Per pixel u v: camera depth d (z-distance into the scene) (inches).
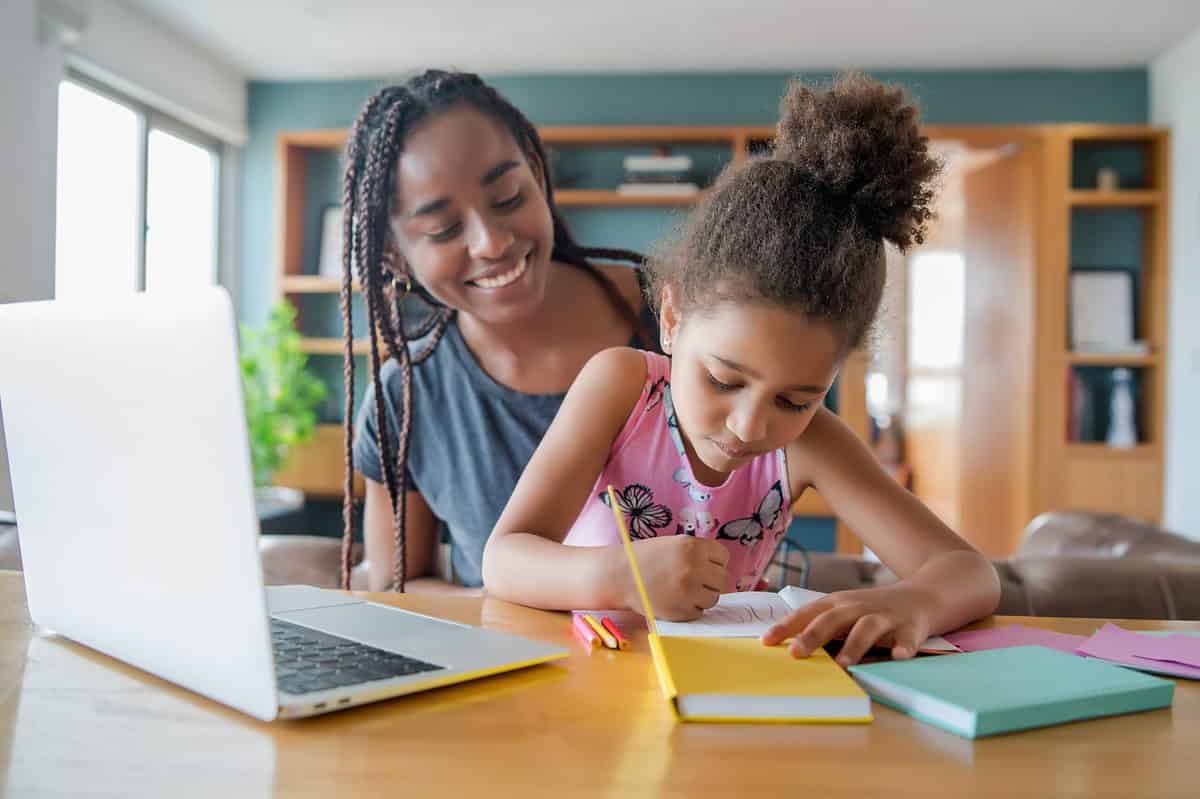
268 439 173.3
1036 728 23.7
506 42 178.4
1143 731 23.6
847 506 43.5
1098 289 188.9
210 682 24.3
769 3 157.8
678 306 39.0
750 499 46.9
